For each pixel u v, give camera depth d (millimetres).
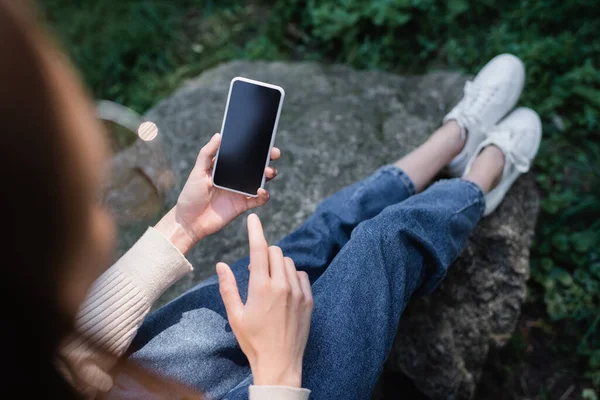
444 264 1523
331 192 2244
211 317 1362
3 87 448
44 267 512
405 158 1927
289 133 2404
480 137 2066
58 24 3594
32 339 548
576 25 2896
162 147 2156
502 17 3004
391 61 3023
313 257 1555
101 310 1205
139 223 1871
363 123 2432
